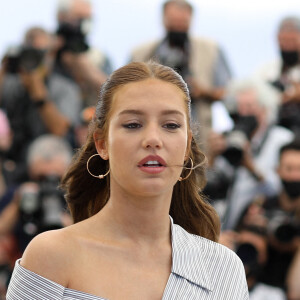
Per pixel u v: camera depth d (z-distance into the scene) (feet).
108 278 16.76
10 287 17.11
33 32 46.62
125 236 17.35
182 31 45.50
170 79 17.29
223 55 46.80
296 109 43.55
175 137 16.85
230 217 40.04
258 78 43.93
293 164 38.65
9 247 38.70
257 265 36.73
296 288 36.50
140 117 16.78
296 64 45.52
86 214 20.17
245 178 41.11
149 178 16.61
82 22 46.80
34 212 38.58
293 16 45.39
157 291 16.98
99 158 19.43
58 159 40.42
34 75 45.75
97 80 47.06
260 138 43.04
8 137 45.47
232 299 17.83
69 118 45.88
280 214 37.93
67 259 16.78
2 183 44.68
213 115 44.55
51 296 16.51
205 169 20.12
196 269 17.60
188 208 20.30
